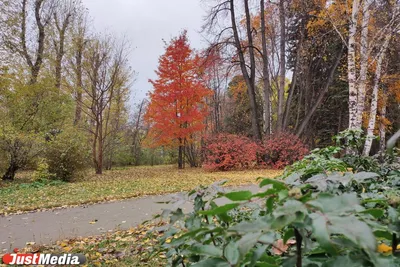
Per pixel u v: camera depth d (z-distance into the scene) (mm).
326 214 605
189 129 15078
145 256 3125
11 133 10258
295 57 14945
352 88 7910
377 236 737
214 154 14422
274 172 12312
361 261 643
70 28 14656
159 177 11992
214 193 1140
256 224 645
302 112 18531
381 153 2383
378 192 1477
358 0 7746
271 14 14719
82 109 14695
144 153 23438
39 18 14617
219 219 1102
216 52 14336
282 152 13578
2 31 11648
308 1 10133
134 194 7480
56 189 8664
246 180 9883
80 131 12820
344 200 637
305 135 17328
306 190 1041
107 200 6914
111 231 4418
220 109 22031
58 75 14172
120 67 14133
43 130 11758
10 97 11094
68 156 10836
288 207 625
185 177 11688
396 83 11945
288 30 14281
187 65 14508
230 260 715
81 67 13695
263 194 727
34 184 9477
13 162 10773
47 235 4293
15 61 11883
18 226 4773
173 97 14461
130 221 5012
